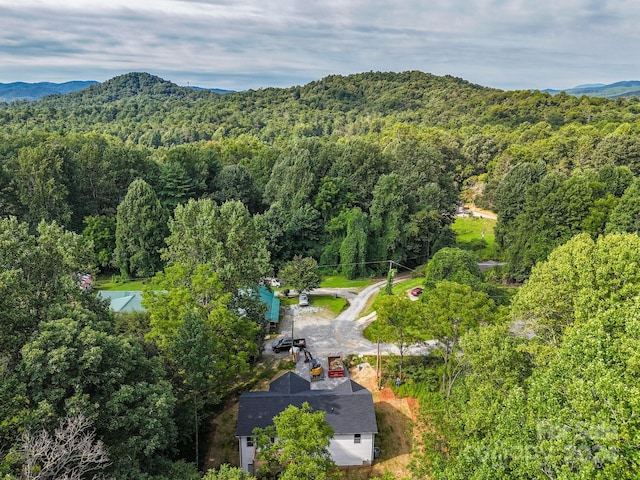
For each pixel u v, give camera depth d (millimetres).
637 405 12914
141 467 21578
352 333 45500
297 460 20656
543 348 22719
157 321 29734
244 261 39688
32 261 26266
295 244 68625
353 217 65688
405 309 34344
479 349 24156
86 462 17812
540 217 53844
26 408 19203
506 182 72750
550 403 16094
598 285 25531
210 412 31953
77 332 21438
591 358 16625
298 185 70500
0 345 21828
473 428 19656
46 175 61969
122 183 72562
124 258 59594
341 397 31531
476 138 121688
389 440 32219
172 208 70875
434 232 71250
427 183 76375
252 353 32812
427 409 24438
